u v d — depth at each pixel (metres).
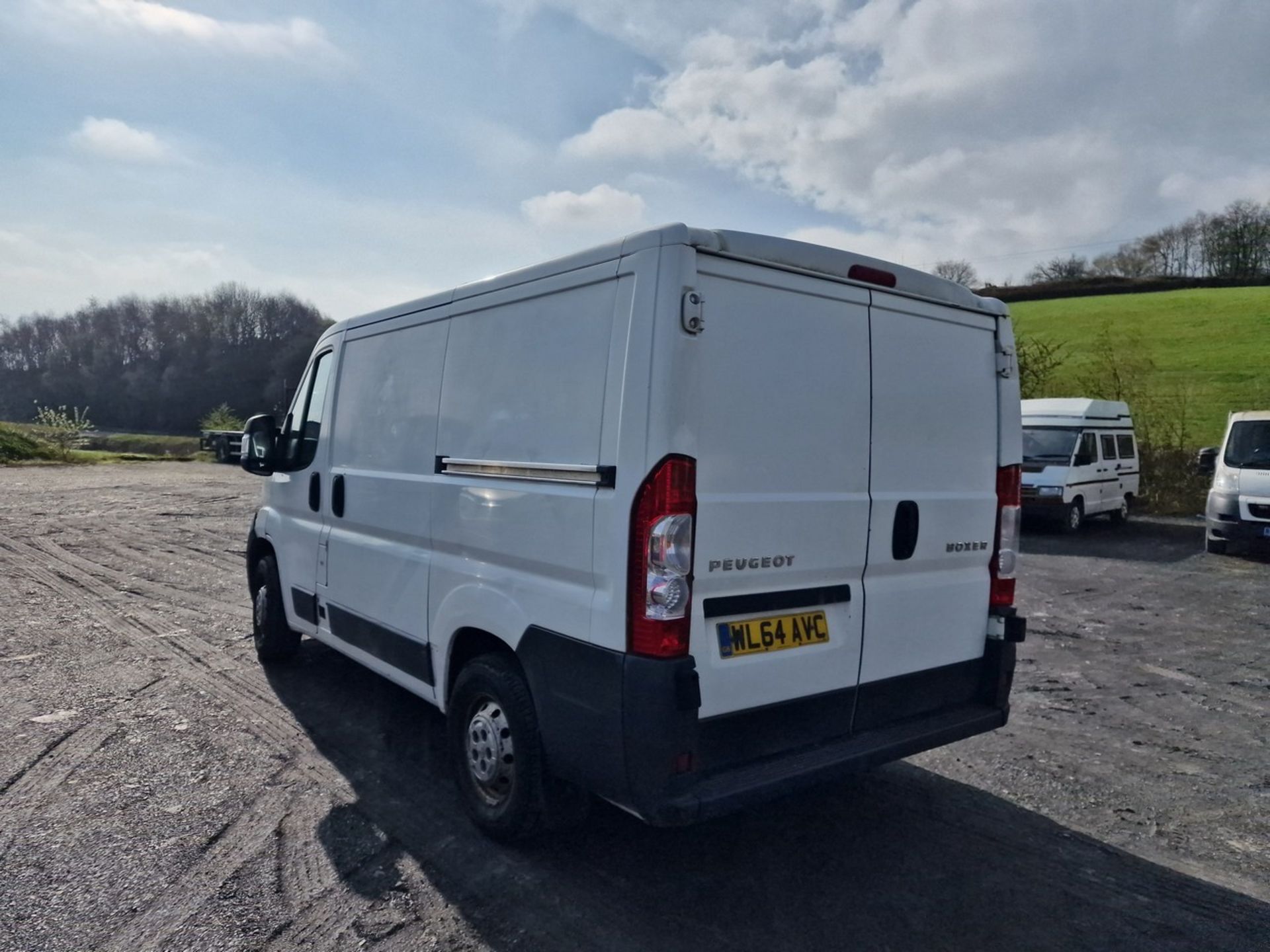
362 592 4.68
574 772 3.12
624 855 3.53
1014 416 4.12
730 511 2.99
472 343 3.83
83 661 6.16
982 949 2.93
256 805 3.90
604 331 3.05
